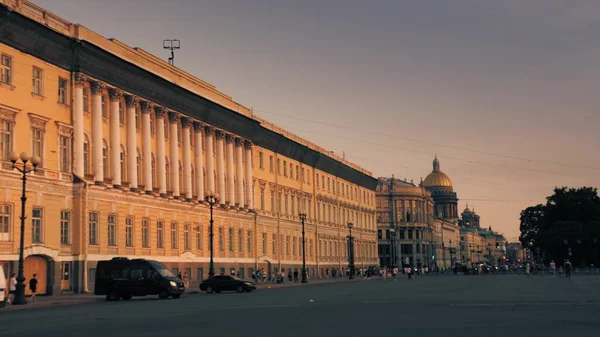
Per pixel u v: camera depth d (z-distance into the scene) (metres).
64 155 55.47
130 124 64.25
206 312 32.06
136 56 65.06
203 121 78.56
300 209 109.00
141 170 66.31
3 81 49.22
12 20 48.88
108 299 48.03
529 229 171.00
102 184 58.59
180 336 21.11
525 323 24.09
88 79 57.91
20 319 30.08
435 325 23.67
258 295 52.44
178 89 71.12
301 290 63.06
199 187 76.94
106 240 59.00
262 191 94.88
